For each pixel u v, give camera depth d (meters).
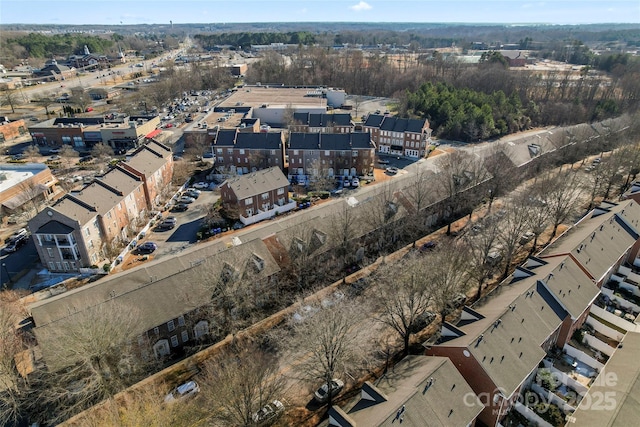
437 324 55.09
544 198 74.69
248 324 54.94
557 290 49.81
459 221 81.75
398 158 120.56
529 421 42.03
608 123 120.69
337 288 61.44
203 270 53.75
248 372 41.03
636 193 76.38
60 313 50.03
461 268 57.41
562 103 156.00
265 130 135.25
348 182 100.88
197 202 93.12
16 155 126.50
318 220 67.06
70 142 132.62
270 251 61.22
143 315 49.16
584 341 51.53
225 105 158.50
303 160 106.06
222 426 37.34
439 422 35.12
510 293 49.28
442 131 139.00
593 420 36.75
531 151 102.81
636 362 41.88
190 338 53.69
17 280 67.12
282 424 41.56
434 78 193.50
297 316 53.84
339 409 35.66
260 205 84.88
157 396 43.56
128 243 76.38
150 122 142.25
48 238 66.38
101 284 54.56
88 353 41.78
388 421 33.19
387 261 67.62
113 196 75.69
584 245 57.25
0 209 84.50
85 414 42.06
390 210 71.38
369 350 50.53
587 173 100.06
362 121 152.50
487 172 86.94
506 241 63.03
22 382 45.59
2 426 42.19
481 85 177.75
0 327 46.38
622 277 63.78
